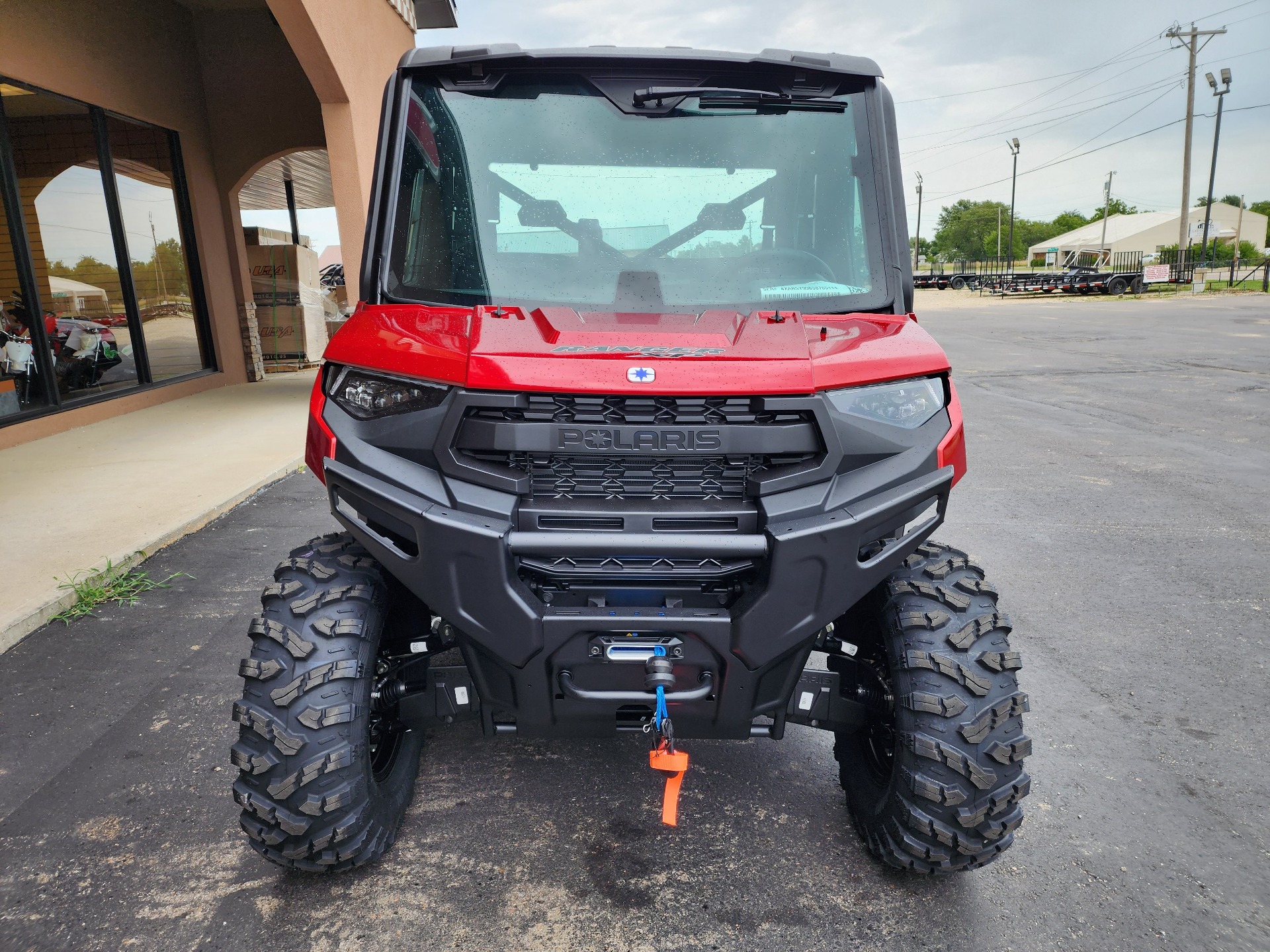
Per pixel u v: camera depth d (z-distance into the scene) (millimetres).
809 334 2355
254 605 4395
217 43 11234
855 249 2729
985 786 2162
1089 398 10922
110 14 9281
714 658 2141
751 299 2635
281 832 2146
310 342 13352
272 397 10516
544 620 2068
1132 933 2299
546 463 2125
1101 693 3592
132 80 9672
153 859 2529
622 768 3049
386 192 2689
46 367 8164
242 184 11906
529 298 2578
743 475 2148
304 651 2166
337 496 2236
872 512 2090
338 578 2295
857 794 2621
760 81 2744
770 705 2293
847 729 2562
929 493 2174
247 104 11406
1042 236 127062
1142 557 5164
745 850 2611
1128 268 39469
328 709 2137
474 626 2080
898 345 2352
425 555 2057
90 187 9023
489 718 2389
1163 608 4445
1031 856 2602
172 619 4215
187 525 5441
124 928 2262
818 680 2486
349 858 2287
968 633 2227
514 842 2633
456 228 2658
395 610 2580
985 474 7094
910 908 2373
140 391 9656
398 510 2076
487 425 2072
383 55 10117
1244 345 16844
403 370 2170
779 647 2100
